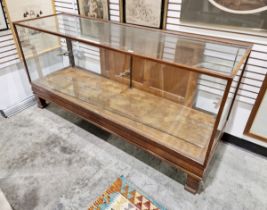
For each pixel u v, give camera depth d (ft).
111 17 7.70
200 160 5.11
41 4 8.57
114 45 6.06
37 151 7.06
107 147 7.23
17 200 5.65
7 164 6.61
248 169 6.52
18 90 9.04
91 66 8.80
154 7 6.49
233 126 7.10
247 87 6.21
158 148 5.80
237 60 4.85
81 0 8.09
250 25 5.33
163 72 6.95
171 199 5.67
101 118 6.79
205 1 5.62
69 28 7.43
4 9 7.48
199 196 5.75
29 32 7.73
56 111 8.97
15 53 8.37
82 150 7.11
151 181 6.13
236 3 5.23
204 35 6.11
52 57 9.06
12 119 8.50
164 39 6.37
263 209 5.44
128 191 5.85
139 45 6.05
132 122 6.47
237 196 5.75
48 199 5.67
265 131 6.52
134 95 7.79
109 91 8.01
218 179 6.20
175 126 6.31
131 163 6.68
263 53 5.54
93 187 5.95
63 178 6.20
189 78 6.40
